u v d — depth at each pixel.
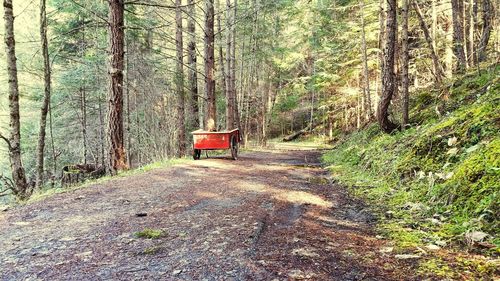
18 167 9.22
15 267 3.31
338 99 30.45
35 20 18.91
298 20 28.47
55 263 3.39
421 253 3.46
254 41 24.69
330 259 3.36
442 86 11.83
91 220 4.95
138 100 22.00
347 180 8.20
